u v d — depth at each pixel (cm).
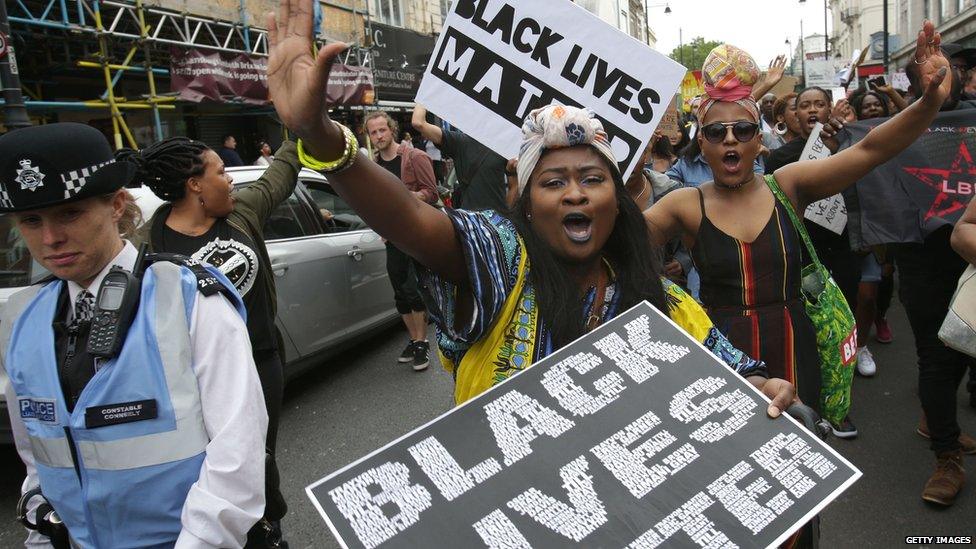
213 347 148
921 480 338
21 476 382
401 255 504
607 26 246
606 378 131
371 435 414
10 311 154
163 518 142
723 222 240
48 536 156
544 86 253
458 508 115
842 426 387
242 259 262
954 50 470
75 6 895
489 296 136
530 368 130
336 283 492
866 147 228
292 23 119
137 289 146
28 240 145
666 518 116
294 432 424
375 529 112
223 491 140
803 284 241
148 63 939
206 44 1125
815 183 237
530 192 142
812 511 117
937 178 306
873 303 472
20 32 816
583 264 145
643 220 151
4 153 136
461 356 150
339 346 509
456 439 121
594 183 136
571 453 122
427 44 1780
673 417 127
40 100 924
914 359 508
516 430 123
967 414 409
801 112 438
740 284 237
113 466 140
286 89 116
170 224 263
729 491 119
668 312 150
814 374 234
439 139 469
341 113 1362
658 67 244
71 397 143
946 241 303
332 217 532
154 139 1054
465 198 472
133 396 140
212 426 145
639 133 249
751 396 130
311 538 308
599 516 116
